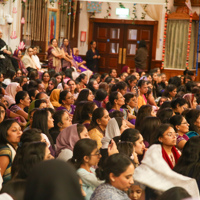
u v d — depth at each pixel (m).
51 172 0.88
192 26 16.67
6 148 3.46
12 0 13.48
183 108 6.41
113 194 2.51
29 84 8.22
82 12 17.62
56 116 4.59
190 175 3.46
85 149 3.12
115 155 2.60
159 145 3.66
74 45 17.53
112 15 17.55
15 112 6.07
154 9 17.11
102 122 4.64
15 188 2.07
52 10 15.52
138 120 5.26
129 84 8.79
